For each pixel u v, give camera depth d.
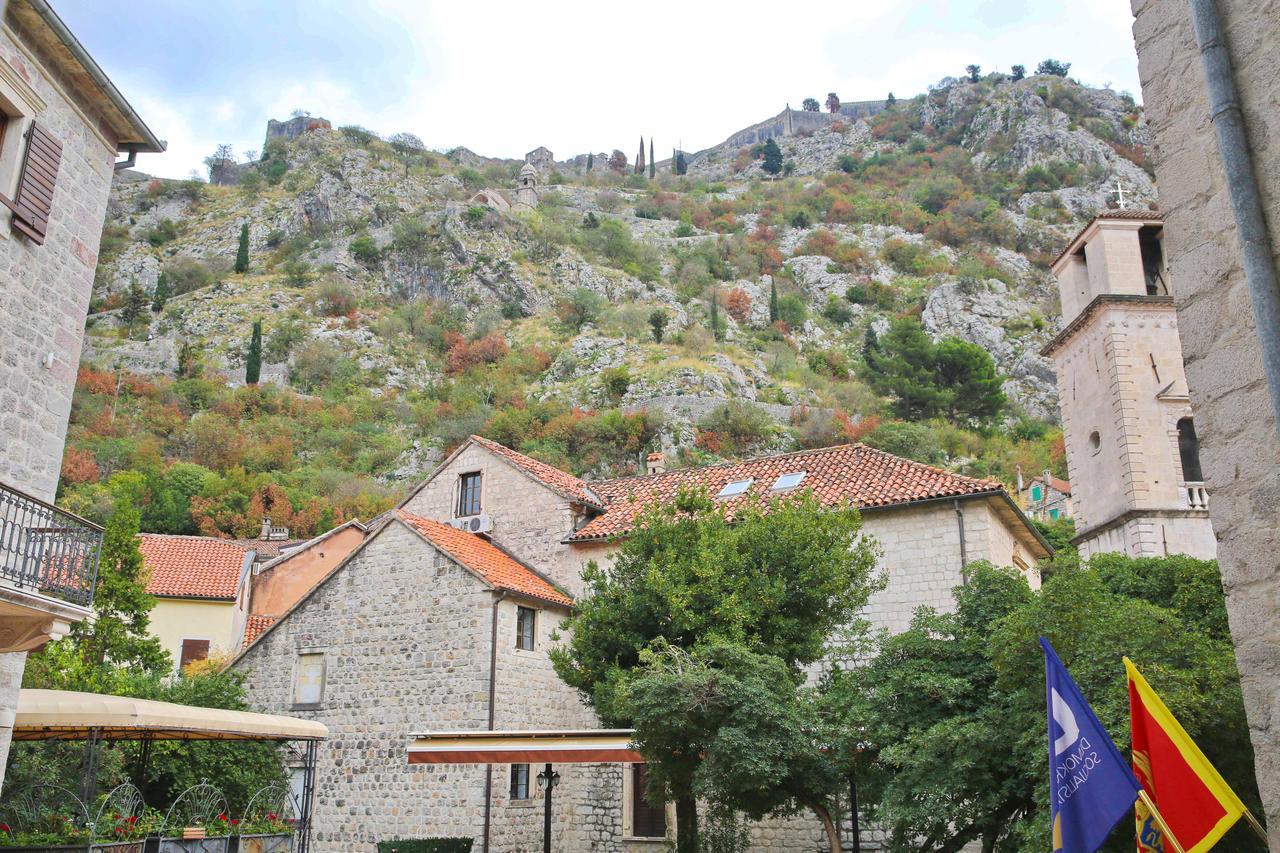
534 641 24.89
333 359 112.50
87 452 75.44
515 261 137.75
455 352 117.81
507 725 23.17
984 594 17.58
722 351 110.00
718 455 85.06
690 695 16.64
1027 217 158.38
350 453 92.06
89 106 14.98
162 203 159.88
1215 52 5.92
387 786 23.58
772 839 22.52
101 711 15.75
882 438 87.31
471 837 22.09
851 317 139.00
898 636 17.73
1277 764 5.14
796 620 19.17
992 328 126.06
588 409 96.00
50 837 14.12
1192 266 6.08
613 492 30.59
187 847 15.87
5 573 12.30
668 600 19.17
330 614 25.78
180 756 22.08
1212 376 5.85
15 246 13.42
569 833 24.19
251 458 85.44
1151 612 13.59
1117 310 33.78
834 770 17.27
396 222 147.88
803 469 28.08
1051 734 8.84
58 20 13.42
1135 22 6.77
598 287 136.88
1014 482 84.75
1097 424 34.53
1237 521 5.57
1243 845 11.74
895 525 24.23
